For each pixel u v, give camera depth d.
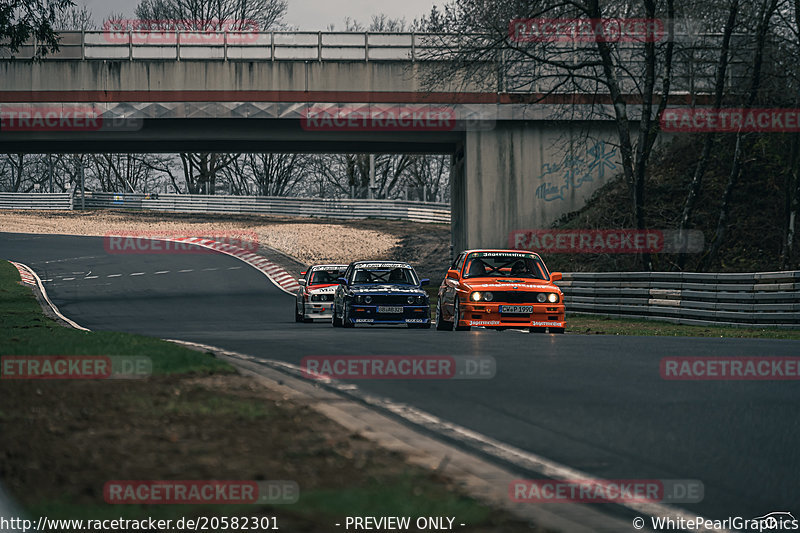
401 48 166.62
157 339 55.59
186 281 172.00
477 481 23.47
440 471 24.25
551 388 39.34
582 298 118.12
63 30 166.00
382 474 23.22
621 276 110.06
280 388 36.88
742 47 126.06
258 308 134.12
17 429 27.11
